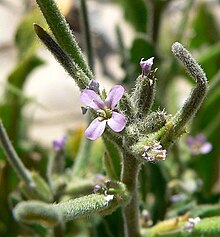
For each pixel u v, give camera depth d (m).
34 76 0.27
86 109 0.12
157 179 0.18
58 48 0.12
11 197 0.19
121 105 0.12
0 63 0.27
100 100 0.12
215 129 0.22
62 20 0.13
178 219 0.14
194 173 0.21
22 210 0.11
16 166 0.15
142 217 0.16
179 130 0.12
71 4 0.24
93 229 0.18
